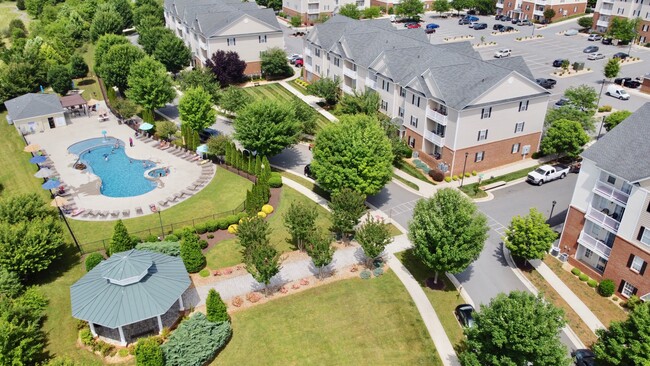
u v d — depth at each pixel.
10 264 40.38
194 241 43.72
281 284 42.84
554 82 88.88
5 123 79.38
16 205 44.91
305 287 42.56
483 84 57.97
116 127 77.44
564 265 45.25
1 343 31.53
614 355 30.27
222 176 61.88
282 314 39.41
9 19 152.75
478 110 57.69
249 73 99.12
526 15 138.50
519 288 42.50
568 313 39.44
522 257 44.62
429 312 39.84
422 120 63.47
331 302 40.78
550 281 43.25
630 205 38.12
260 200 53.25
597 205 42.62
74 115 82.38
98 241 48.38
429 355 35.91
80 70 98.88
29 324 34.34
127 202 55.94
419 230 40.28
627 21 108.44
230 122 78.94
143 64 77.38
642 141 39.38
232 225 50.59
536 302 30.41
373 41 78.88
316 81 82.81
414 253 42.44
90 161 66.00
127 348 35.66
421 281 43.44
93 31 120.25
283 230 50.75
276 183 58.75
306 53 93.31
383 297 41.41
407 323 38.72
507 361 28.77
